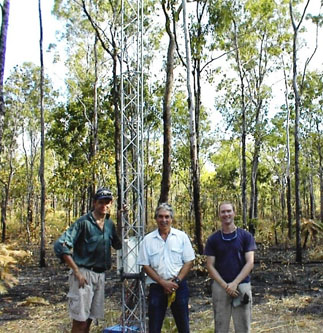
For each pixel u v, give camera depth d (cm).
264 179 4294
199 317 962
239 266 583
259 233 2625
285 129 3256
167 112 1337
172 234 591
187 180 4212
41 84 2002
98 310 588
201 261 1415
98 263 582
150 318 581
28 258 2042
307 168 3934
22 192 3616
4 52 967
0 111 973
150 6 2025
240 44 2489
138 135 845
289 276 1474
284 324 896
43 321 966
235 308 582
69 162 3288
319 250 1956
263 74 2784
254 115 2939
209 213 3158
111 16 2316
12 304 1161
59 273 1745
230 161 4722
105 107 3109
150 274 577
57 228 3077
